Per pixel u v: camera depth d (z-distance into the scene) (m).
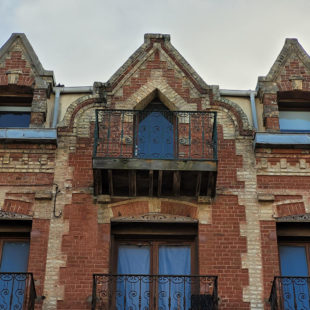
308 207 14.68
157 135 15.80
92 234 14.23
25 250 14.58
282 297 13.14
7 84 16.33
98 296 13.40
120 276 13.61
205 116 15.75
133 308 13.68
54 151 15.27
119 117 15.65
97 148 15.16
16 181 14.84
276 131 15.77
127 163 14.03
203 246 14.15
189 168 14.08
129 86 16.28
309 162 15.25
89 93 16.47
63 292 13.52
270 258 14.02
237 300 13.52
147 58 16.67
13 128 15.30
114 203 14.61
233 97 16.56
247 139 15.57
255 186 14.92
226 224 14.42
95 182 14.28
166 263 14.42
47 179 14.89
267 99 16.27
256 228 14.38
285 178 15.05
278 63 16.75
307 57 16.88
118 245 14.61
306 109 16.86
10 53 16.77
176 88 16.28
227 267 13.90
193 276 13.10
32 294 13.09
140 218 14.52
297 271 14.44
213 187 14.45
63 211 14.48
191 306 13.14
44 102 16.08
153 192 14.68
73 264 13.84
